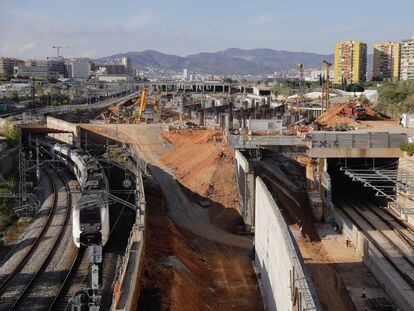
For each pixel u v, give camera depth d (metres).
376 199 66.62
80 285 30.61
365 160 68.06
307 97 165.00
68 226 43.47
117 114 128.62
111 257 35.19
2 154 66.00
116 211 48.03
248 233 48.22
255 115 109.25
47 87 186.75
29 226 44.34
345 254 45.69
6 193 52.00
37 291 29.83
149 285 29.89
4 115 108.88
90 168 53.81
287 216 51.84
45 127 87.25
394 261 44.00
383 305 35.41
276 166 63.19
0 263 35.38
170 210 53.12
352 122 94.44
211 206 54.47
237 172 56.47
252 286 37.09
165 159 76.00
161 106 133.12
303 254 45.22
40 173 68.44
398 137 62.94
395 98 116.19
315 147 62.09
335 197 69.25
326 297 37.00
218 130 83.00
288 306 27.52
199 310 30.81
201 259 40.78
